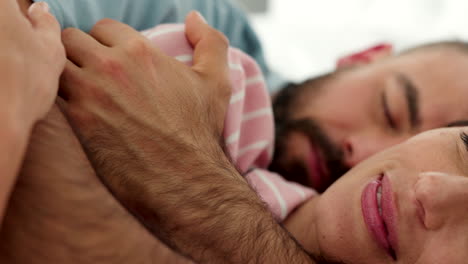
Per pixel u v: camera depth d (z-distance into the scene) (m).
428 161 0.57
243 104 0.71
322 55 1.59
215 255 0.45
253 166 0.77
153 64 0.51
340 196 0.61
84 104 0.45
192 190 0.46
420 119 0.82
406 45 1.60
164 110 0.49
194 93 0.53
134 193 0.44
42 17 0.41
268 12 1.84
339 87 0.93
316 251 0.62
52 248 0.33
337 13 1.78
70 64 0.46
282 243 0.50
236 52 0.71
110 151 0.44
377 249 0.55
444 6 1.67
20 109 0.30
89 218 0.34
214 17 1.00
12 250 0.32
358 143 0.83
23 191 0.33
